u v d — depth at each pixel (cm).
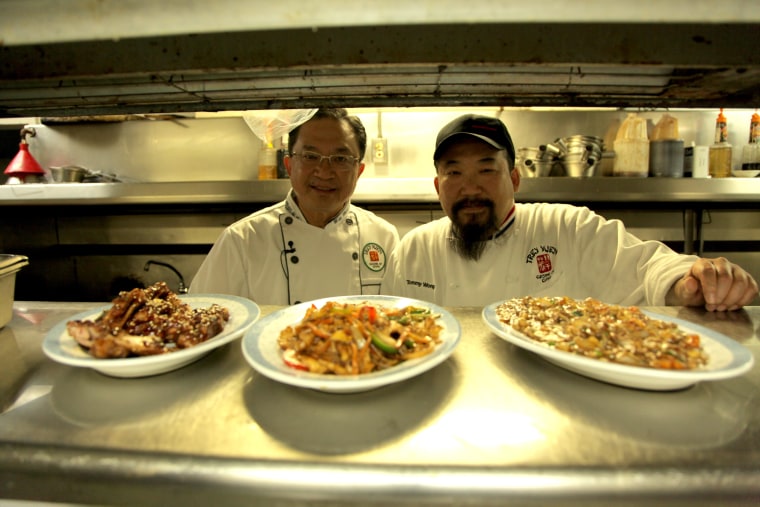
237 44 59
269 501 43
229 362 70
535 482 42
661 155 259
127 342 64
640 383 56
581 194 251
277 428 51
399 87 82
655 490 42
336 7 49
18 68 61
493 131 153
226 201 271
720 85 78
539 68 71
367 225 194
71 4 50
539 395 57
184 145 308
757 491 42
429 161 298
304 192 172
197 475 44
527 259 163
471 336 80
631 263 147
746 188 245
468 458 45
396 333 70
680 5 48
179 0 49
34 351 77
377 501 42
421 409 54
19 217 302
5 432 51
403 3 49
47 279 309
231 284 180
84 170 288
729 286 89
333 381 53
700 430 49
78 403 57
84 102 88
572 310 80
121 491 46
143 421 53
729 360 58
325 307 77
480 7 49
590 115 292
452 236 171
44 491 47
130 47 60
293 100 90
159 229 295
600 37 56
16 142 322
